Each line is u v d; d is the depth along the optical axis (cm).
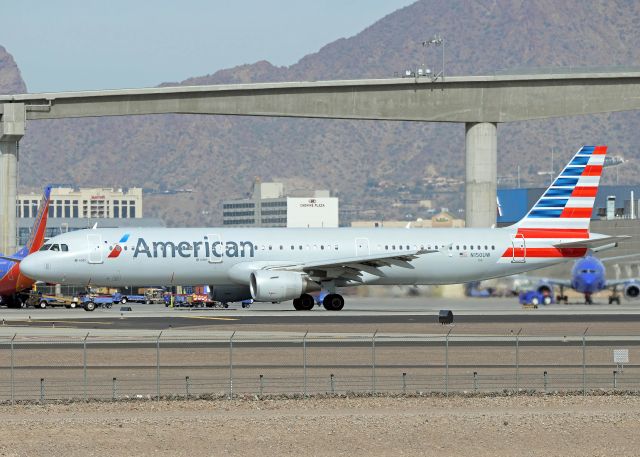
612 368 17512
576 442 12950
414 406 14612
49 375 16575
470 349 19538
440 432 13312
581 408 14562
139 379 16262
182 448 12594
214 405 14588
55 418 13838
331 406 14575
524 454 12481
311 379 16275
